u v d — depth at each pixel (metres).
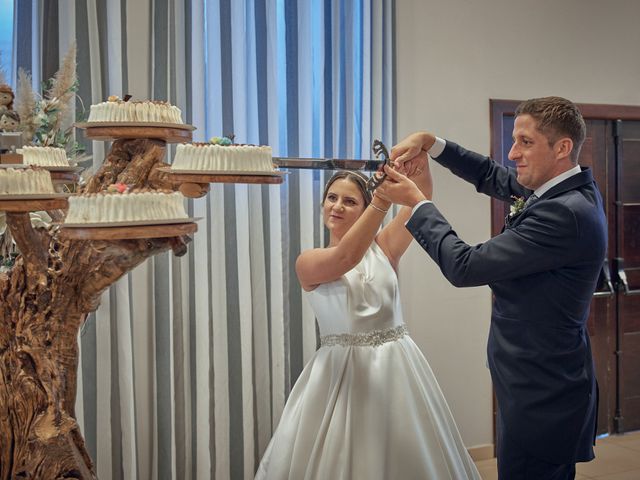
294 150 3.54
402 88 3.91
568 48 4.34
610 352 4.57
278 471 2.27
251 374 3.44
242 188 3.38
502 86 4.17
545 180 2.24
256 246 3.48
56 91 2.52
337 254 2.20
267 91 3.45
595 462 4.11
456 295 4.11
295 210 3.56
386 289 2.37
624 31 4.50
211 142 1.99
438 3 3.97
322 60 3.59
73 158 2.64
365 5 3.65
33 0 3.00
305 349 3.59
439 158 2.69
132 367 3.18
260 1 3.42
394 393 2.26
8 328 1.90
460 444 2.49
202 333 3.32
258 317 3.49
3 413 1.87
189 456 3.37
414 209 2.22
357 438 2.20
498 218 4.17
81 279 1.89
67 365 1.92
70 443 1.85
